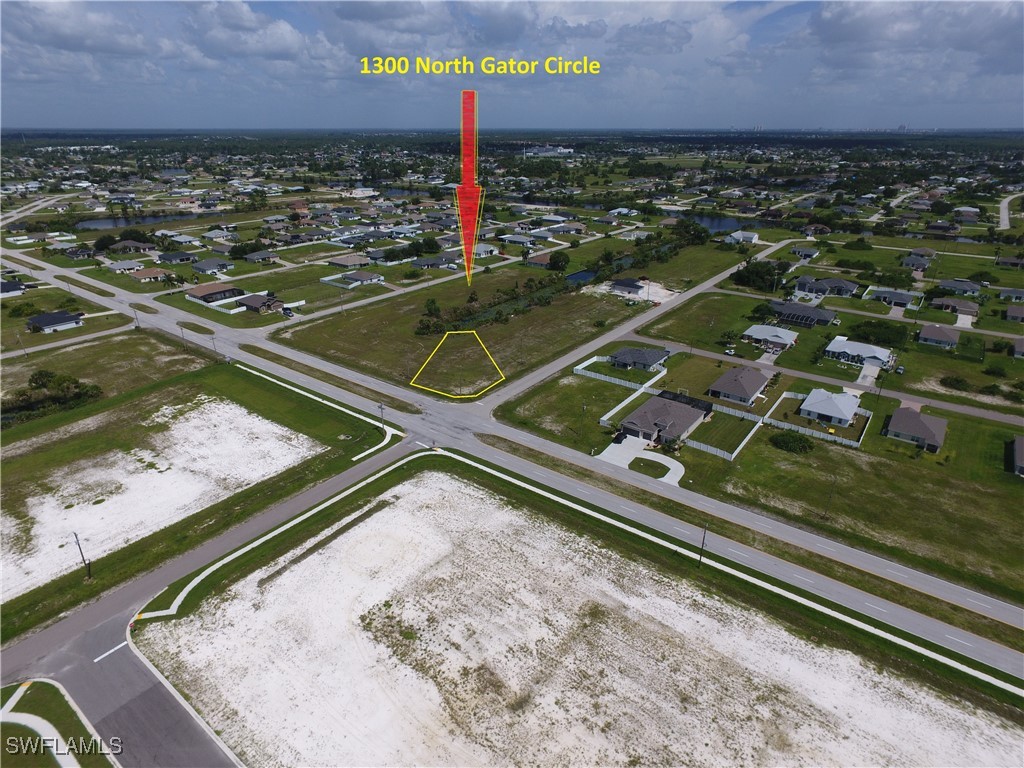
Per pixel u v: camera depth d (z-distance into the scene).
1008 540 46.22
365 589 41.12
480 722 31.97
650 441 60.69
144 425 63.31
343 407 67.31
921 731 31.89
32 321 90.38
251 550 44.78
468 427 63.31
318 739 30.88
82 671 34.53
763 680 34.75
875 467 56.19
